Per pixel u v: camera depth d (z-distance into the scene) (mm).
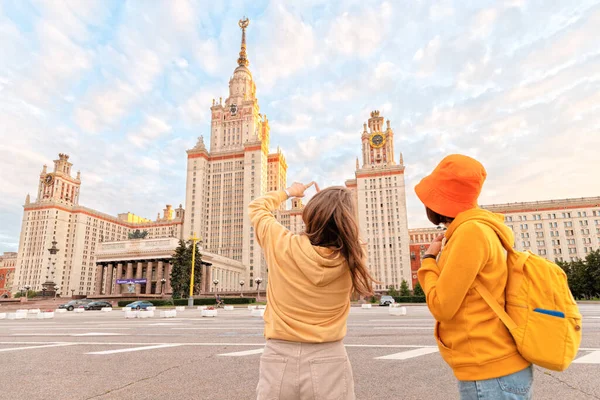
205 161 137125
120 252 89625
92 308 50656
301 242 2084
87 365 6926
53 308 57312
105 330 14422
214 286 98875
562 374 5637
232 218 130125
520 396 1790
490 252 1861
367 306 43969
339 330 2033
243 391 5027
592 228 106125
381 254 121625
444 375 5680
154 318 23969
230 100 147875
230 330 13516
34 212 140500
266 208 2471
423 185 2328
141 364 6941
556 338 1712
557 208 110375
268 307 2174
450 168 2180
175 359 7391
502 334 1853
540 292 1809
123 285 90000
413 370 6035
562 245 107750
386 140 136000
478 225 1911
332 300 2025
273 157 149250
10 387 5426
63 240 140875
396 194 125938
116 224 163750
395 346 8523
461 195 2125
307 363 1968
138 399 4758
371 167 134125
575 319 1778
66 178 149500
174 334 12328
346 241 1993
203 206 133000
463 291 1844
